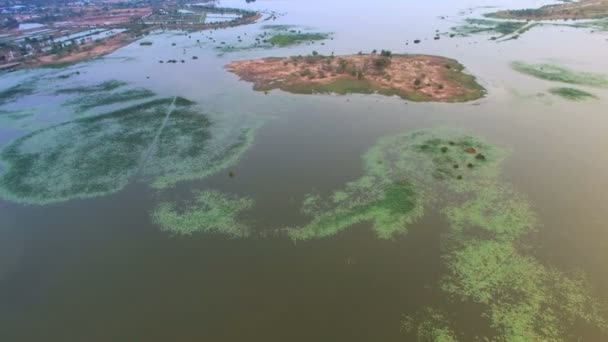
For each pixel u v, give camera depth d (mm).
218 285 29438
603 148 46438
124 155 48906
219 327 26156
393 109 60594
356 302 27500
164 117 60281
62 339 26047
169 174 44594
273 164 46000
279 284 29234
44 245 34375
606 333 24875
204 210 38031
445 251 31766
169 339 25578
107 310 27906
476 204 37125
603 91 63406
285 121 57969
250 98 67500
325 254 31922
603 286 28062
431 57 83375
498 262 30469
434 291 28203
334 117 58688
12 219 37844
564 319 25875
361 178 42062
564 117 55125
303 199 39031
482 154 45406
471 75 72750
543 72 73250
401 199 37844
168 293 29000
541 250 31469
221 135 53781
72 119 60562
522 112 57250
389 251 31922
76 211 38719
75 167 46438
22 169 46406
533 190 38938
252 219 36500
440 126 53375
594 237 32562
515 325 25609
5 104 67812
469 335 25109
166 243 34031
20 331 26781
